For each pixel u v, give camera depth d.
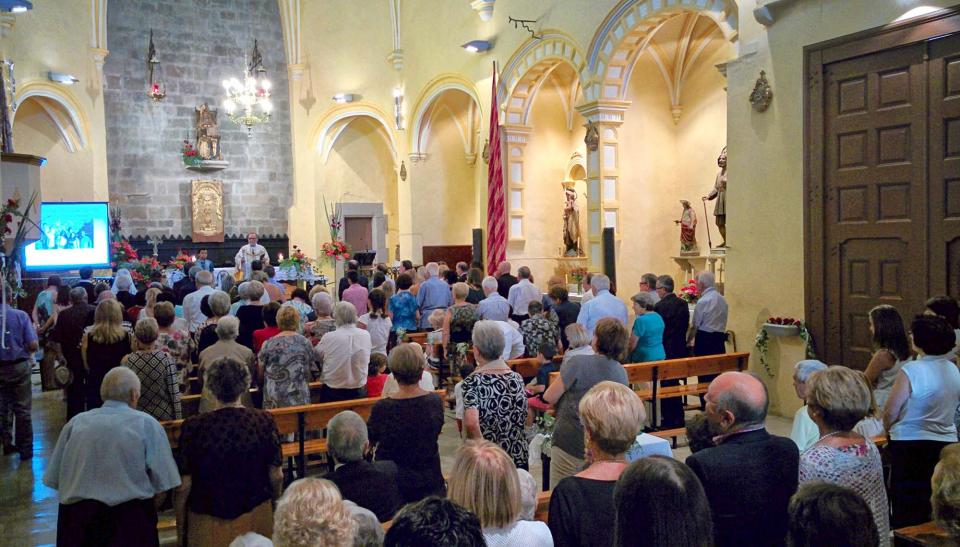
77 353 7.43
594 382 4.41
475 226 18.19
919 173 6.77
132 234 17.58
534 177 14.62
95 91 16.33
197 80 18.27
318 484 2.43
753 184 8.44
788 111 7.98
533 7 13.19
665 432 6.93
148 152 17.77
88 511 3.67
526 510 3.00
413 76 17.06
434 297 9.63
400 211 17.84
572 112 14.83
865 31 7.14
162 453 3.81
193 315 8.37
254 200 18.86
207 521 3.66
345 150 19.23
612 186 12.29
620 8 11.23
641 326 7.17
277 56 19.08
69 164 15.89
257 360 5.99
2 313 6.72
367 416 5.61
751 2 8.38
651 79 12.78
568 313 8.20
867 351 7.27
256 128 18.84
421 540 1.83
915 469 3.96
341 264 18.16
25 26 14.42
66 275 14.47
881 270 7.14
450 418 8.29
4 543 5.10
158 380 5.05
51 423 8.30
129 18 17.52
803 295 7.86
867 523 2.01
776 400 8.12
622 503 2.15
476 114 17.44
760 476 2.87
